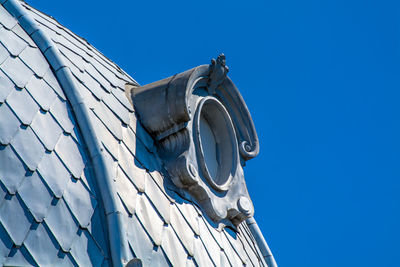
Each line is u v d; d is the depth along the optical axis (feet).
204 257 98.53
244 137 116.26
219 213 105.40
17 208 83.30
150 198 96.58
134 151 99.81
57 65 98.63
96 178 91.20
